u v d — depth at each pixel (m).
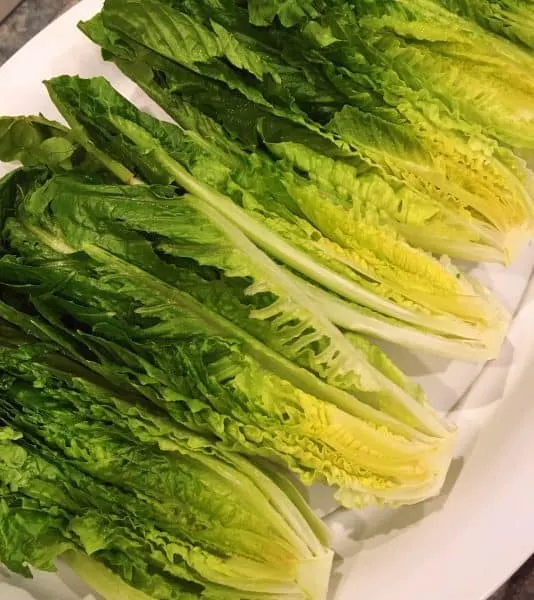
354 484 0.39
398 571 0.41
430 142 0.42
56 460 0.38
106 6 0.44
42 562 0.37
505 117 0.44
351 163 0.42
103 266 0.39
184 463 0.38
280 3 0.42
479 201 0.43
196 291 0.39
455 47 0.43
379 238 0.41
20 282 0.41
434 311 0.42
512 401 0.43
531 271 0.46
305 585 0.39
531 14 0.43
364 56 0.43
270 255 0.40
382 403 0.40
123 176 0.42
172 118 0.46
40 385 0.39
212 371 0.38
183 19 0.43
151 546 0.37
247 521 0.38
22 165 0.47
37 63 0.51
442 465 0.41
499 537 0.40
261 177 0.41
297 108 0.42
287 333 0.39
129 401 0.39
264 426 0.38
